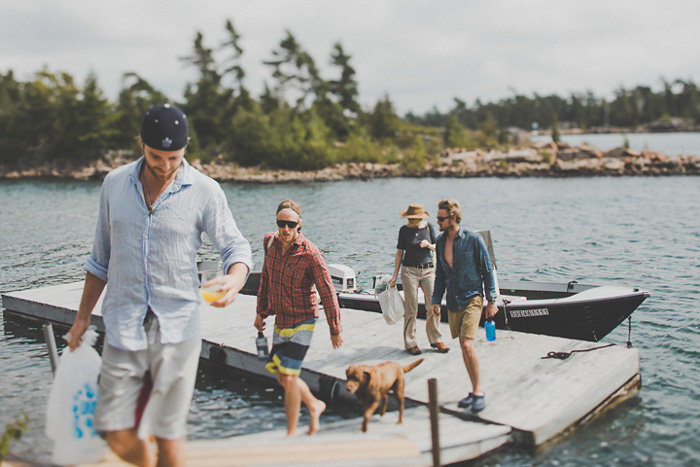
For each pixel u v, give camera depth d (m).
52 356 5.39
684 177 41.69
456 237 5.58
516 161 52.66
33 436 5.32
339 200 32.25
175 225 2.95
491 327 5.55
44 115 71.12
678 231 19.00
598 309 7.85
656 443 5.25
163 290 2.91
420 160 53.91
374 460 3.63
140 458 2.99
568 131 170.88
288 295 4.62
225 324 8.26
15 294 10.45
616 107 177.88
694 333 8.68
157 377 2.90
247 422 5.91
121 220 2.90
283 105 66.94
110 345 2.88
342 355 6.91
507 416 5.26
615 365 6.34
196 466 3.44
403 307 6.97
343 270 9.84
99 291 3.19
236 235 3.26
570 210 25.64
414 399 5.68
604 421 5.73
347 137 68.94
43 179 57.34
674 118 168.38
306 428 5.05
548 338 7.30
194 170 3.10
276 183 46.53
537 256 15.72
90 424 3.36
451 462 4.74
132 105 66.62
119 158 64.88
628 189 34.41
